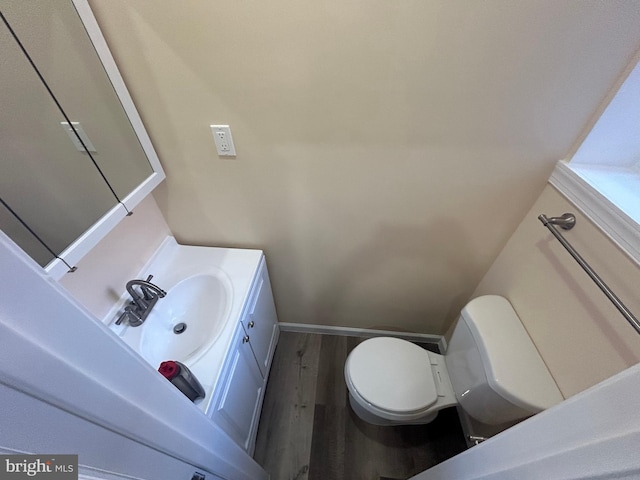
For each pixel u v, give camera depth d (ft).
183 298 3.65
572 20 2.14
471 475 1.70
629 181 2.52
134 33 2.44
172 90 2.78
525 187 3.14
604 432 0.90
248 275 3.76
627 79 2.27
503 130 2.76
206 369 2.78
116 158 2.86
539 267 3.07
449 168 3.09
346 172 3.26
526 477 1.22
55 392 0.86
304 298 5.10
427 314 5.00
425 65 2.45
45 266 2.08
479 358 3.09
